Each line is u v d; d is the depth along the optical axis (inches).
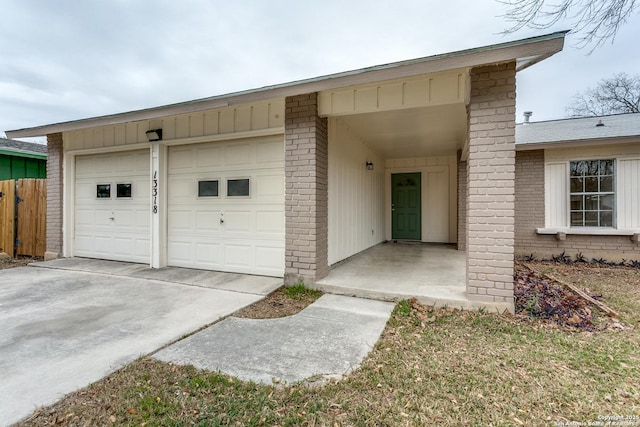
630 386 81.8
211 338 111.4
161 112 197.5
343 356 98.3
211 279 193.5
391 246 339.6
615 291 178.5
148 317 132.8
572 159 277.6
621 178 264.4
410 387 81.9
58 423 67.1
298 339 111.0
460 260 248.8
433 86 150.8
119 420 68.3
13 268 230.8
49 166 265.9
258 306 149.6
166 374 87.0
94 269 221.6
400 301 149.9
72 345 105.3
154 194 224.1
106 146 243.4
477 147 138.8
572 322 126.0
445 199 371.9
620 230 261.1
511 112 133.6
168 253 229.6
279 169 195.2
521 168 293.0
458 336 113.9
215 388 80.4
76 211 266.7
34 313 136.7
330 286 168.1
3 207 286.7
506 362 94.5
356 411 72.4
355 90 165.6
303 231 174.9
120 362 93.7
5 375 85.9
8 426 65.7
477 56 126.1
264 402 75.0
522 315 134.3
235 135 198.8
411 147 313.0
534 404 74.8
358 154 266.2
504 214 135.7
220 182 212.2
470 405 74.5
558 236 276.1
